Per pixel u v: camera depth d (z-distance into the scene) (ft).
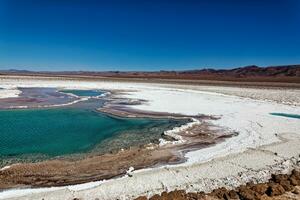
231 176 31.50
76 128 56.24
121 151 41.32
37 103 88.02
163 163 36.32
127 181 29.91
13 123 59.82
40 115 69.21
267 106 87.35
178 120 65.41
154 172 32.42
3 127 56.13
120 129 56.08
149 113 72.79
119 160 37.27
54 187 28.86
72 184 29.68
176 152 40.81
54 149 42.39
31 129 54.80
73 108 80.69
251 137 49.01
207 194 27.22
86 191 27.58
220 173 32.27
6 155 39.32
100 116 69.00
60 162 36.29
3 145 44.11
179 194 26.71
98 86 168.76
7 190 27.89
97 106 85.10
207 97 111.04
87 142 46.50
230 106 86.58
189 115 70.85
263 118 67.41
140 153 40.16
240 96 116.57
